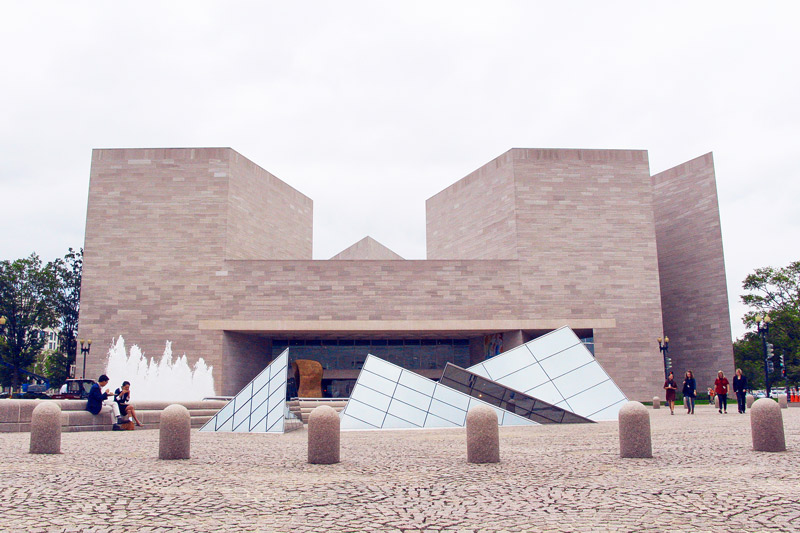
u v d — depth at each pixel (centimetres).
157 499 939
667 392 3319
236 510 864
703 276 5856
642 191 5341
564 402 2944
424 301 5116
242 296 5034
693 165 6034
